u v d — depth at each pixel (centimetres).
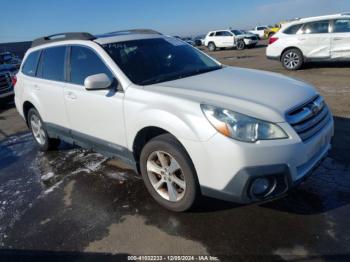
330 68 1040
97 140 378
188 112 273
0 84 929
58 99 419
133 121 316
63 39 430
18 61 2098
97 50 366
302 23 1038
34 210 348
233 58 1809
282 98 284
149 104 303
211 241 271
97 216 324
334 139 454
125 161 356
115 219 316
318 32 1006
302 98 291
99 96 352
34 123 520
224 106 266
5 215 345
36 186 405
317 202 311
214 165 261
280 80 336
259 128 253
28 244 291
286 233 271
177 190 307
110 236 291
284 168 253
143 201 342
